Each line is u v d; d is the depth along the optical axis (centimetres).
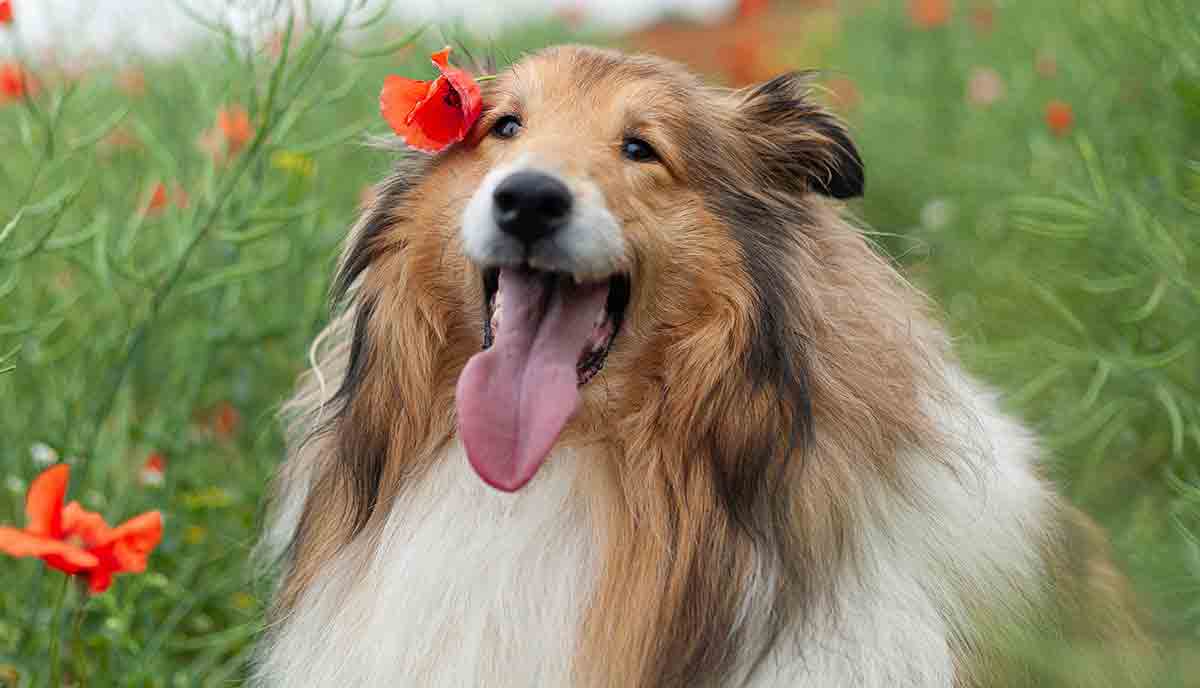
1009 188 197
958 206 217
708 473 126
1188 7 155
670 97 129
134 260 159
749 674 125
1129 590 140
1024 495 136
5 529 115
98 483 151
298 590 132
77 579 119
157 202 156
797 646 124
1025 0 236
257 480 155
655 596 125
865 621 125
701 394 126
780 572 125
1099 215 157
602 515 126
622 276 127
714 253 127
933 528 128
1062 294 168
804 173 133
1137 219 151
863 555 125
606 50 133
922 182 239
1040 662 126
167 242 160
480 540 126
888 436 127
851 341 128
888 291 133
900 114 253
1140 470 155
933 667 124
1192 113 161
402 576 127
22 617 142
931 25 261
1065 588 135
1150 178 163
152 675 141
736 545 125
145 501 152
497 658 125
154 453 156
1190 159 158
